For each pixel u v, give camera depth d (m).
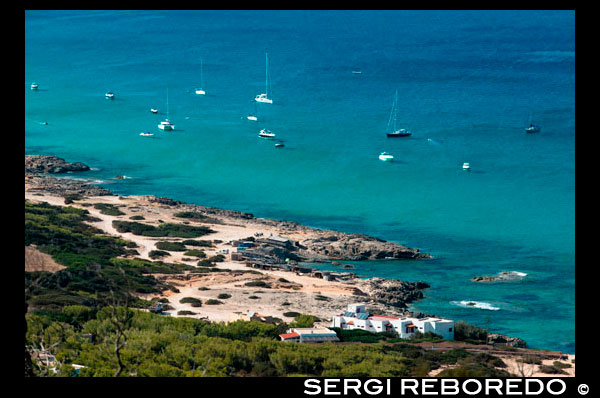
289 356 119.69
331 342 145.75
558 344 170.38
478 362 135.62
